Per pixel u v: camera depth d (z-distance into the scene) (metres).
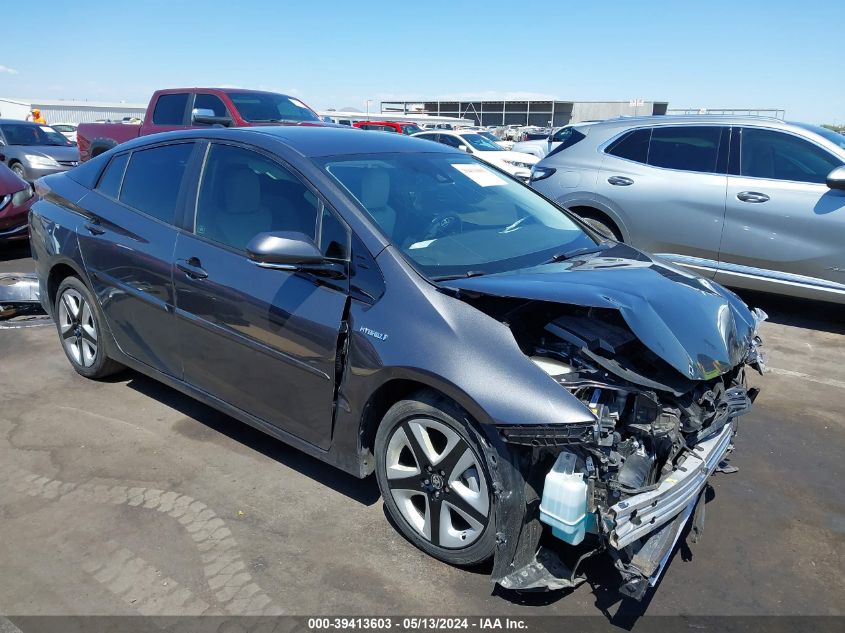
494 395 2.46
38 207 4.75
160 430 3.98
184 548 2.92
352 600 2.63
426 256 2.99
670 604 2.65
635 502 2.34
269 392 3.28
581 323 2.76
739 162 6.37
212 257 3.47
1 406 4.26
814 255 5.99
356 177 3.31
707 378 2.63
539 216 3.82
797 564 2.92
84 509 3.19
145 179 4.06
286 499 3.30
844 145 6.04
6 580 2.71
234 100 10.77
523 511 2.51
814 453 3.91
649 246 6.81
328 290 2.99
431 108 66.38
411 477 2.82
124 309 4.05
